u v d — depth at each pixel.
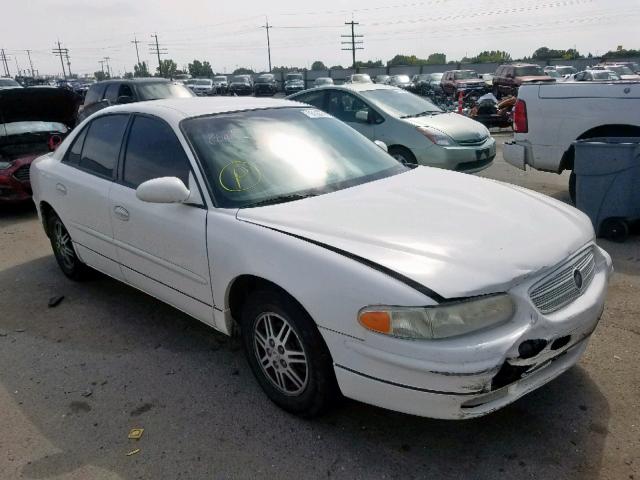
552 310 2.49
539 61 50.81
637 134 5.90
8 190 7.49
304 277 2.54
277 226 2.79
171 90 12.70
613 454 2.53
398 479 2.46
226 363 3.50
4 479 2.58
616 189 5.21
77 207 4.22
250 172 3.26
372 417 2.88
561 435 2.67
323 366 2.62
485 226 2.72
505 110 15.48
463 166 7.60
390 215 2.83
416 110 8.39
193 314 3.38
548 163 6.44
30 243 6.31
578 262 2.73
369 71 59.81
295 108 4.02
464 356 2.21
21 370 3.54
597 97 5.93
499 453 2.58
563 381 3.10
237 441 2.76
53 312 4.38
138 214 3.52
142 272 3.69
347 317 2.40
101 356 3.66
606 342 3.48
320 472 2.53
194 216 3.12
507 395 2.38
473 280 2.30
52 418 3.02
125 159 3.81
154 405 3.09
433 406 2.29
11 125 8.17
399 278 2.31
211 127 3.49
